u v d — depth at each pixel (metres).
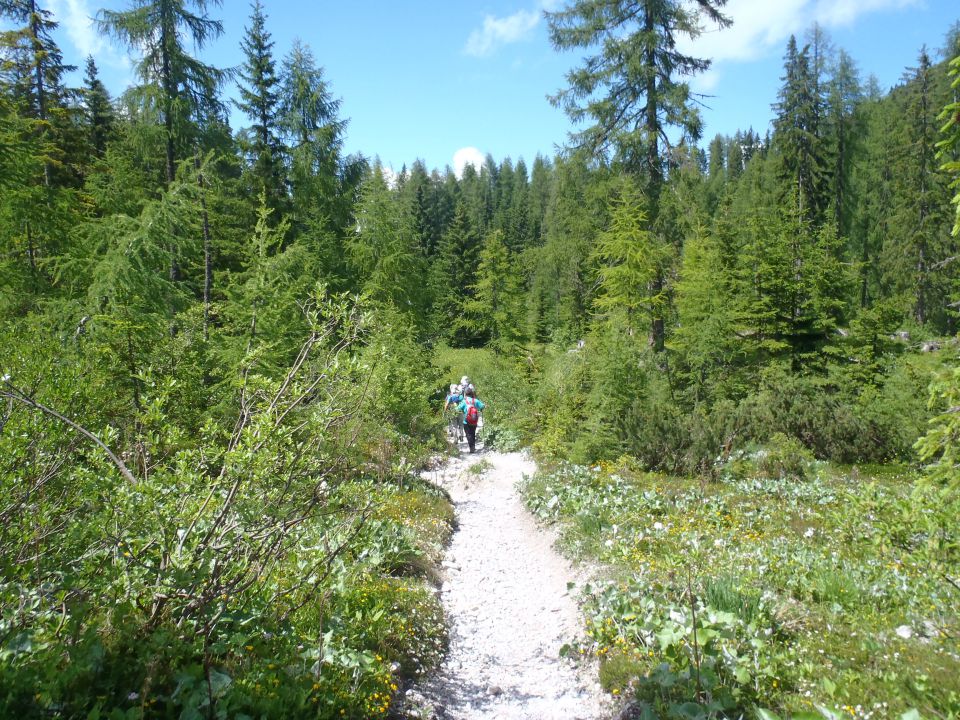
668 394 17.77
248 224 21.77
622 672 4.81
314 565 4.77
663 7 18.42
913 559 5.39
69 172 21.88
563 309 41.81
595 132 19.77
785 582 6.39
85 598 3.59
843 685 4.20
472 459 16.61
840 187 34.78
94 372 6.45
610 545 7.96
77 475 3.77
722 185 70.44
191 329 10.59
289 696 3.45
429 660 5.36
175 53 16.66
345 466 4.86
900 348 19.59
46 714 2.66
